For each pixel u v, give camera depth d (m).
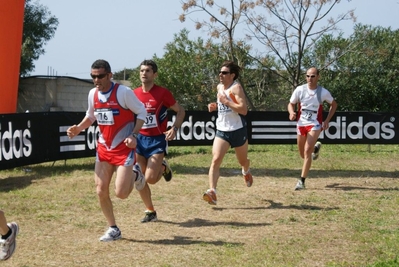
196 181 9.95
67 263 5.15
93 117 6.02
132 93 5.71
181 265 5.12
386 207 7.80
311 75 9.13
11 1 11.12
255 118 14.42
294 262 5.23
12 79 11.41
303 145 9.38
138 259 5.30
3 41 11.15
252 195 8.65
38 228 6.49
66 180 9.92
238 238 6.10
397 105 24.62
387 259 5.33
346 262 5.21
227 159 13.16
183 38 25.08
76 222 6.80
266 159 13.16
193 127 14.03
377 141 14.50
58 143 11.36
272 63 24.47
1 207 7.59
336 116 14.40
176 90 24.66
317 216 7.20
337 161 12.95
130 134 5.79
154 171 6.69
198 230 6.46
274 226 6.67
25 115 10.45
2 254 4.88
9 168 9.97
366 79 24.11
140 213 7.32
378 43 24.94
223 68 7.49
